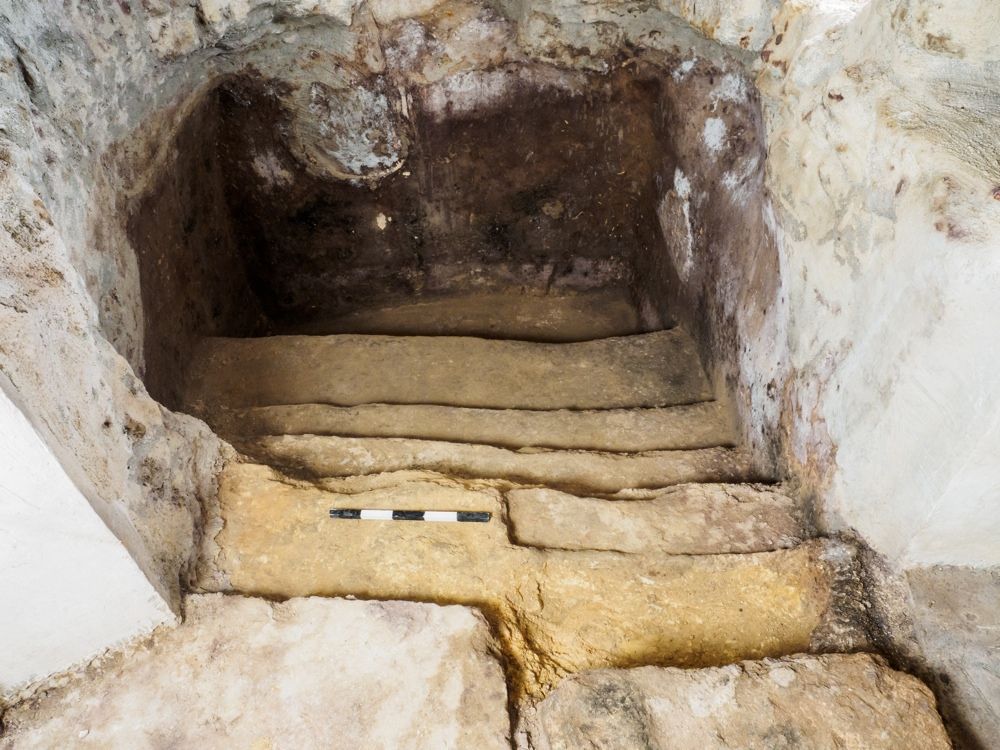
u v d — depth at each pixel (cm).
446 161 325
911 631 163
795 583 174
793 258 199
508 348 300
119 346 202
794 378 202
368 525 183
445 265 368
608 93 298
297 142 308
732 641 167
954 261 131
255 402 277
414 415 255
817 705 141
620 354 297
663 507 197
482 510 188
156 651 154
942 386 140
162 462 169
